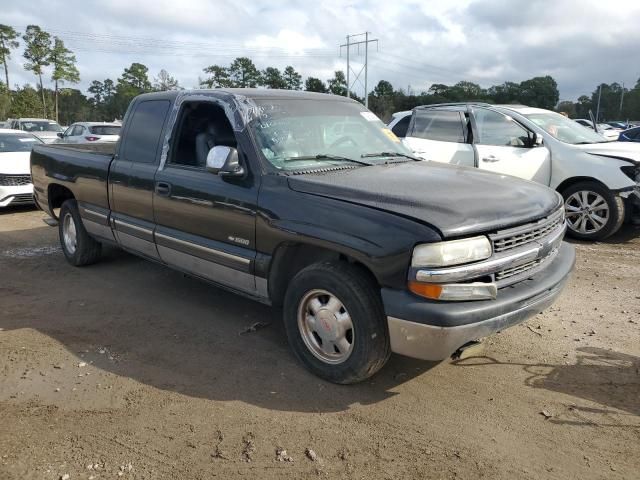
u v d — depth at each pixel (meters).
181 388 3.71
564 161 7.47
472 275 3.21
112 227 5.52
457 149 8.24
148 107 5.16
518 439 3.11
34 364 4.07
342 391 3.63
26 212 10.30
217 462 2.95
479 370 3.89
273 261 3.90
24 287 5.83
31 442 3.13
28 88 61.25
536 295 3.51
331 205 3.53
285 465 2.92
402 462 2.93
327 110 4.76
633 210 7.35
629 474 2.81
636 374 3.80
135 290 5.68
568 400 3.49
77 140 17.16
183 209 4.52
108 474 2.86
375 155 4.60
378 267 3.25
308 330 3.80
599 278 5.88
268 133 4.20
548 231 3.77
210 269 4.45
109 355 4.21
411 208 3.31
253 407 3.46
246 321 4.83
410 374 3.84
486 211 3.37
